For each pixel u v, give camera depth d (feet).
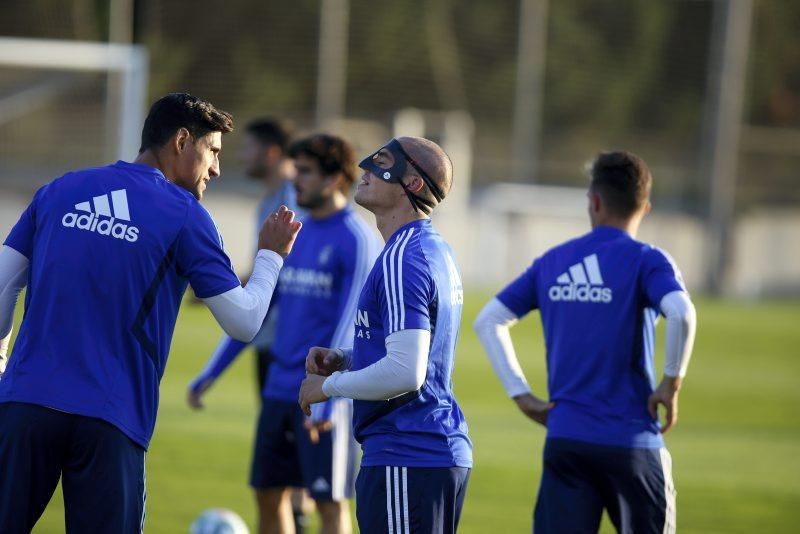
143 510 42.24
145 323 41.34
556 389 50.85
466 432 43.57
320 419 60.85
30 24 277.03
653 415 49.44
